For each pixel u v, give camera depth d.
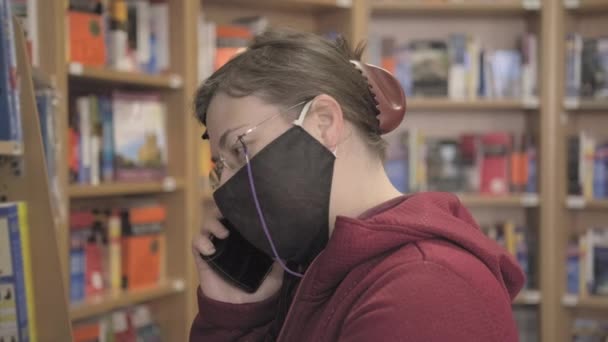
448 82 3.70
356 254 0.91
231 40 3.16
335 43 1.05
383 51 3.66
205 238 1.28
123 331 2.88
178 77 2.96
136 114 2.86
